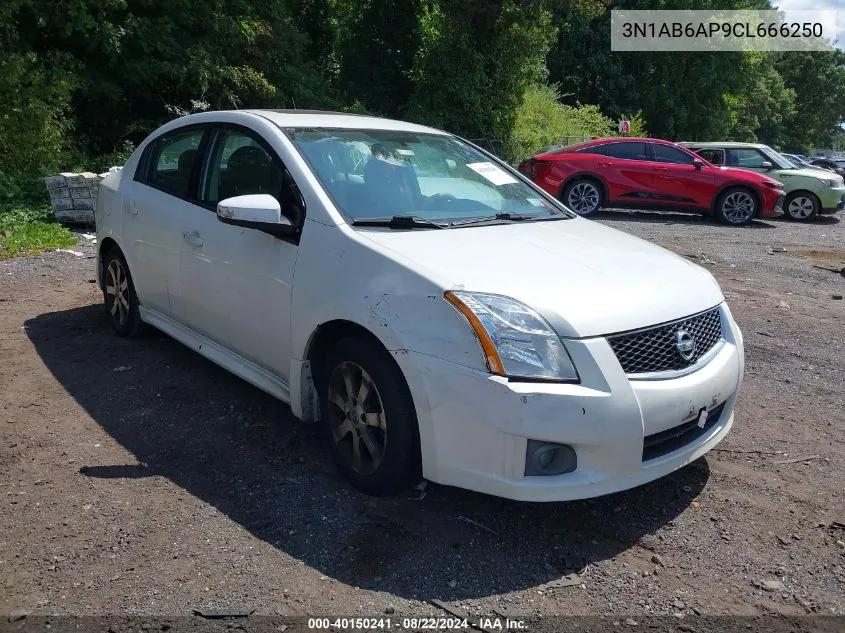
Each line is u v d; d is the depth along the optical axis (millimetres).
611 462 2865
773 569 2932
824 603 2734
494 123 21109
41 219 9508
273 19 18453
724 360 3367
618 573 2865
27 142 11734
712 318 3451
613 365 2863
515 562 2898
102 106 15375
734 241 11609
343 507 3221
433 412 2912
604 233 4000
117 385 4500
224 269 3941
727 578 2865
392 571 2807
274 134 3902
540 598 2695
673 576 2863
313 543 2959
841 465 3840
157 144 4969
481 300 2873
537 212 4234
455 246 3322
